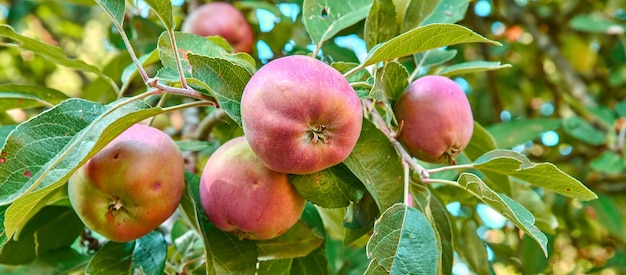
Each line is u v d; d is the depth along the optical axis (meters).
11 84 0.38
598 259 0.80
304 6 0.36
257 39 0.59
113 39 0.60
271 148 0.26
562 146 0.78
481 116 0.77
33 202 0.25
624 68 0.80
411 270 0.25
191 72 0.28
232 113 0.27
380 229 0.26
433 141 0.32
